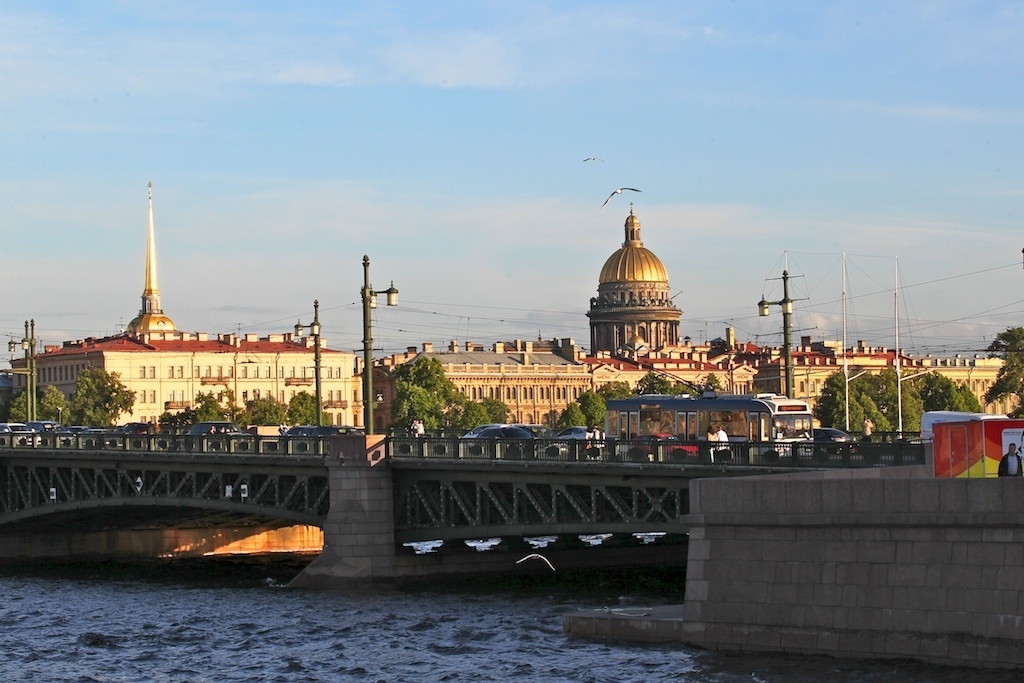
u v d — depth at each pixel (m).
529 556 83.75
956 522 48.66
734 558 53.81
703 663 52.94
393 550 89.00
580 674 54.78
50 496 113.38
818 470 62.53
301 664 63.91
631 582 85.38
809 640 51.78
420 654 64.62
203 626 76.12
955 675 47.81
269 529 123.44
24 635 75.44
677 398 96.19
